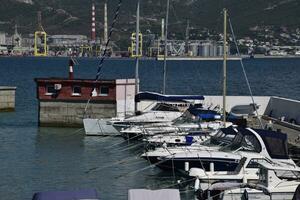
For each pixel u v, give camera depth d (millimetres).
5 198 75875
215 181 72938
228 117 122062
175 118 117062
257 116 124188
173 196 55688
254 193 65062
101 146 111375
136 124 117750
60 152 106062
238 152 82000
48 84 132625
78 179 86125
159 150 87375
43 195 55500
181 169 83938
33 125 139375
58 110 132875
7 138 121125
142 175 87750
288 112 129625
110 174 89000
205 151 83875
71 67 136625
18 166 94562
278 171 68375
